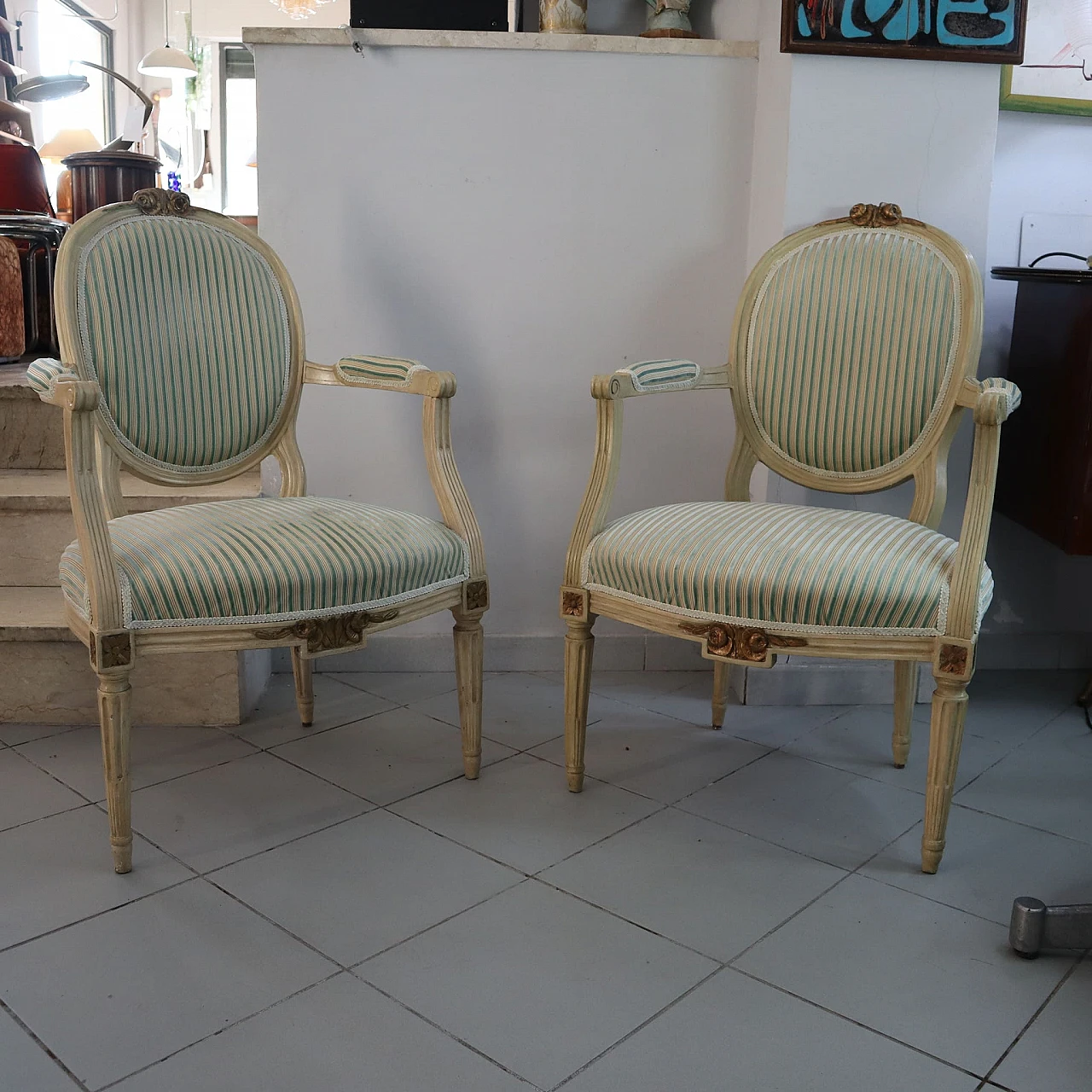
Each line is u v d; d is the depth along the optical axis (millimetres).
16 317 3084
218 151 8297
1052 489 2055
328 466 2254
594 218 2199
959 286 1733
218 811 1673
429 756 1896
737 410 1894
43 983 1243
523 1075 1104
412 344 2230
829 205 2021
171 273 1695
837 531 1533
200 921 1375
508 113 2145
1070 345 1984
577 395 2270
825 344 1811
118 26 7820
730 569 1457
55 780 1768
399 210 2168
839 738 2016
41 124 6695
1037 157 2240
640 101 2156
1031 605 2416
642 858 1551
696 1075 1109
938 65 1987
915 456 1769
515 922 1382
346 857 1540
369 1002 1218
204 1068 1107
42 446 2363
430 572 1591
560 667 2379
